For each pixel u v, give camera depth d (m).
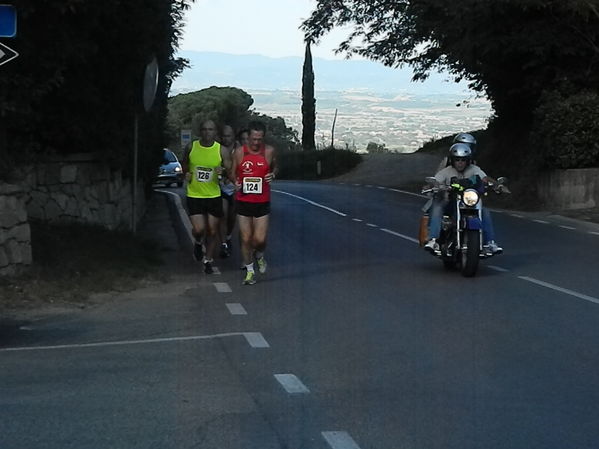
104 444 5.98
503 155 30.89
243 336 9.24
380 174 45.88
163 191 34.03
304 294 11.63
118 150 15.60
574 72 26.30
